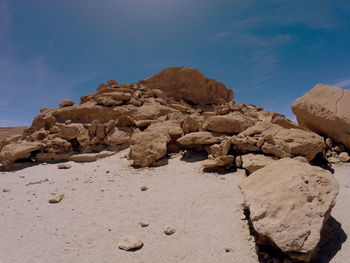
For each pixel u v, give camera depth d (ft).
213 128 33.78
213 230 15.29
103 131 39.27
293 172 15.14
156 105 48.96
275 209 12.60
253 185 15.47
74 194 23.09
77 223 17.35
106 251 13.84
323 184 14.06
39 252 14.01
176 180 24.81
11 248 14.52
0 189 25.67
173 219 17.06
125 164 31.94
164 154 30.96
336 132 29.43
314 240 11.24
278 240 11.43
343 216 15.84
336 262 11.87
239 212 17.10
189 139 31.53
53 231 16.37
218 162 26.05
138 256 13.24
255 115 54.19
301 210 12.30
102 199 21.48
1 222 17.95
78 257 13.41
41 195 23.25
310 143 26.43
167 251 13.56
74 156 35.24
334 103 30.68
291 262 11.70
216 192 20.90
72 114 46.80
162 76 65.87
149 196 21.39
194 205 18.89
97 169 30.89
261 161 24.36
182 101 62.18
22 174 30.83
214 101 69.97
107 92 53.11
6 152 34.58
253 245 13.41
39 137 42.32
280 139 27.94
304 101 32.42
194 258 12.85
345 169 25.35
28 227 17.07
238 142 28.35
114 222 17.17
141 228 16.17
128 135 40.45
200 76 66.39
